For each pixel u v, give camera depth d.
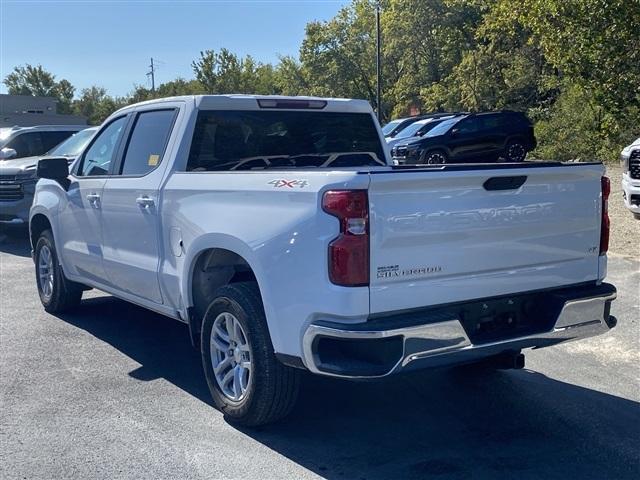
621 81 14.37
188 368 6.09
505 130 23.36
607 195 4.98
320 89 51.28
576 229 4.79
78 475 4.20
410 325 3.97
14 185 12.24
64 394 5.48
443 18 41.88
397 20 43.50
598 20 13.74
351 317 3.95
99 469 4.27
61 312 7.78
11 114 46.12
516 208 4.45
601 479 4.16
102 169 6.59
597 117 22.34
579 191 4.77
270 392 4.54
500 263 4.42
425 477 4.18
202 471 4.25
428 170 4.11
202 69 57.62
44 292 7.90
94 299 8.54
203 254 5.09
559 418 5.04
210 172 5.04
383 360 4.00
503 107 36.91
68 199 6.93
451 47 42.84
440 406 5.27
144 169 5.88
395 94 46.78
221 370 4.96
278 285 4.29
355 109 6.40
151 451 4.51
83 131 13.01
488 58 36.75
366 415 5.11
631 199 11.16
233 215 4.68
